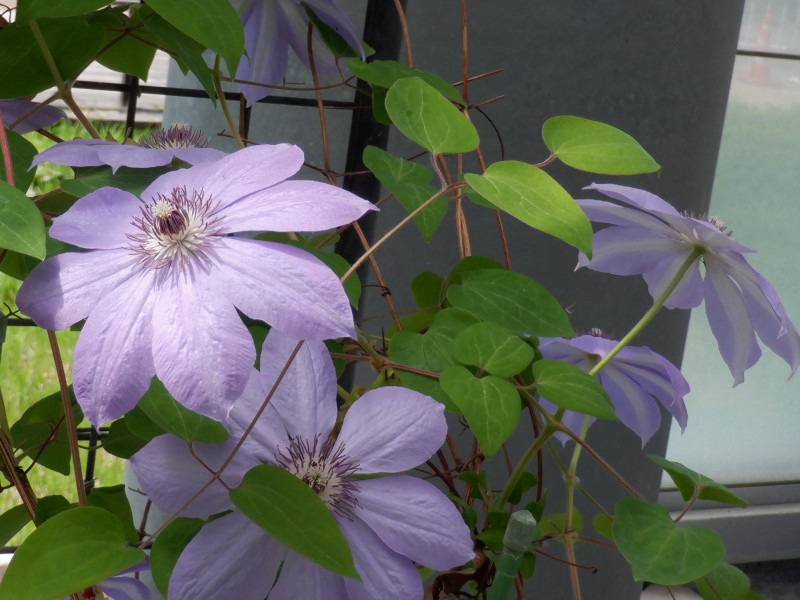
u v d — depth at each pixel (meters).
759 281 0.74
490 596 0.70
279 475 0.65
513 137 1.10
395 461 0.70
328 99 1.08
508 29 1.06
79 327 0.76
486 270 0.82
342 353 0.84
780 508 2.07
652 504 0.73
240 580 0.67
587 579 1.34
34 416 0.81
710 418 2.01
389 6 1.03
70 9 0.70
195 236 0.64
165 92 1.00
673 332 1.26
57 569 0.62
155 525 1.17
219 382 0.60
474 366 0.78
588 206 0.77
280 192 0.65
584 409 0.74
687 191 1.21
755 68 1.87
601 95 1.12
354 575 0.63
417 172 0.83
